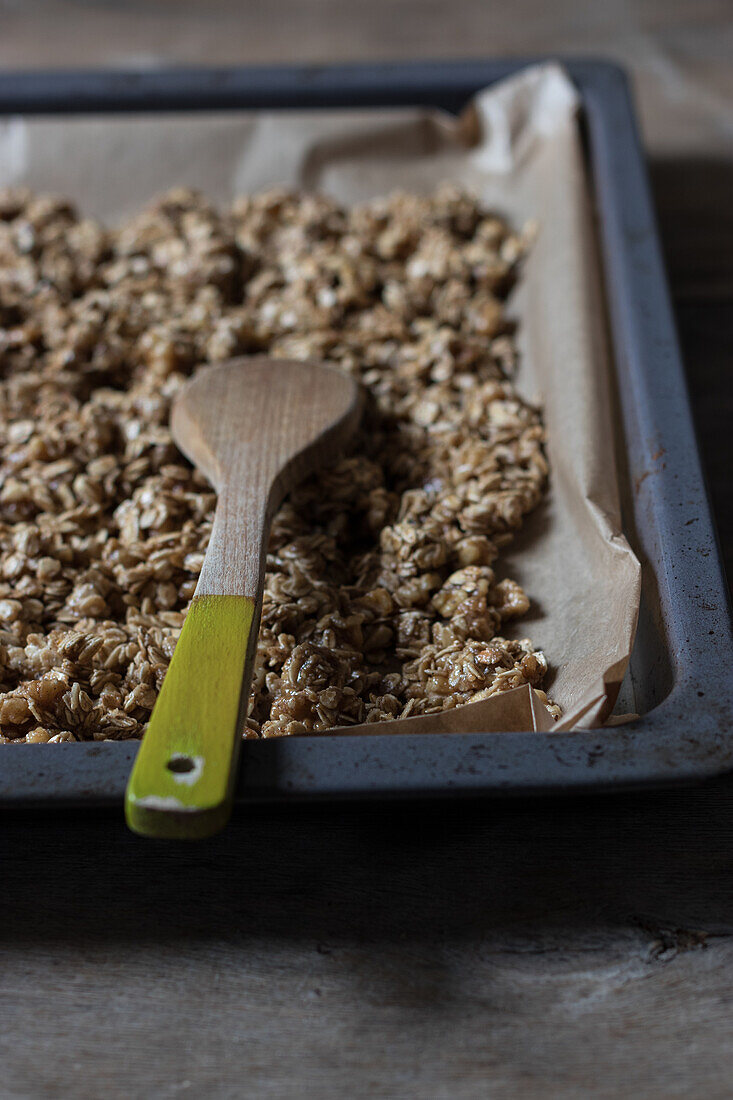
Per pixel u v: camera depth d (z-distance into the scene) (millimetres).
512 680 403
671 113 759
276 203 619
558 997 349
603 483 448
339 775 347
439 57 839
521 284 573
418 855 376
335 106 654
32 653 414
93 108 656
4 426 496
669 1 889
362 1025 346
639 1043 342
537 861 375
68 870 375
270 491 429
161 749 341
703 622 386
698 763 350
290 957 357
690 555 405
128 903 368
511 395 507
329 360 520
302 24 883
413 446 490
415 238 593
